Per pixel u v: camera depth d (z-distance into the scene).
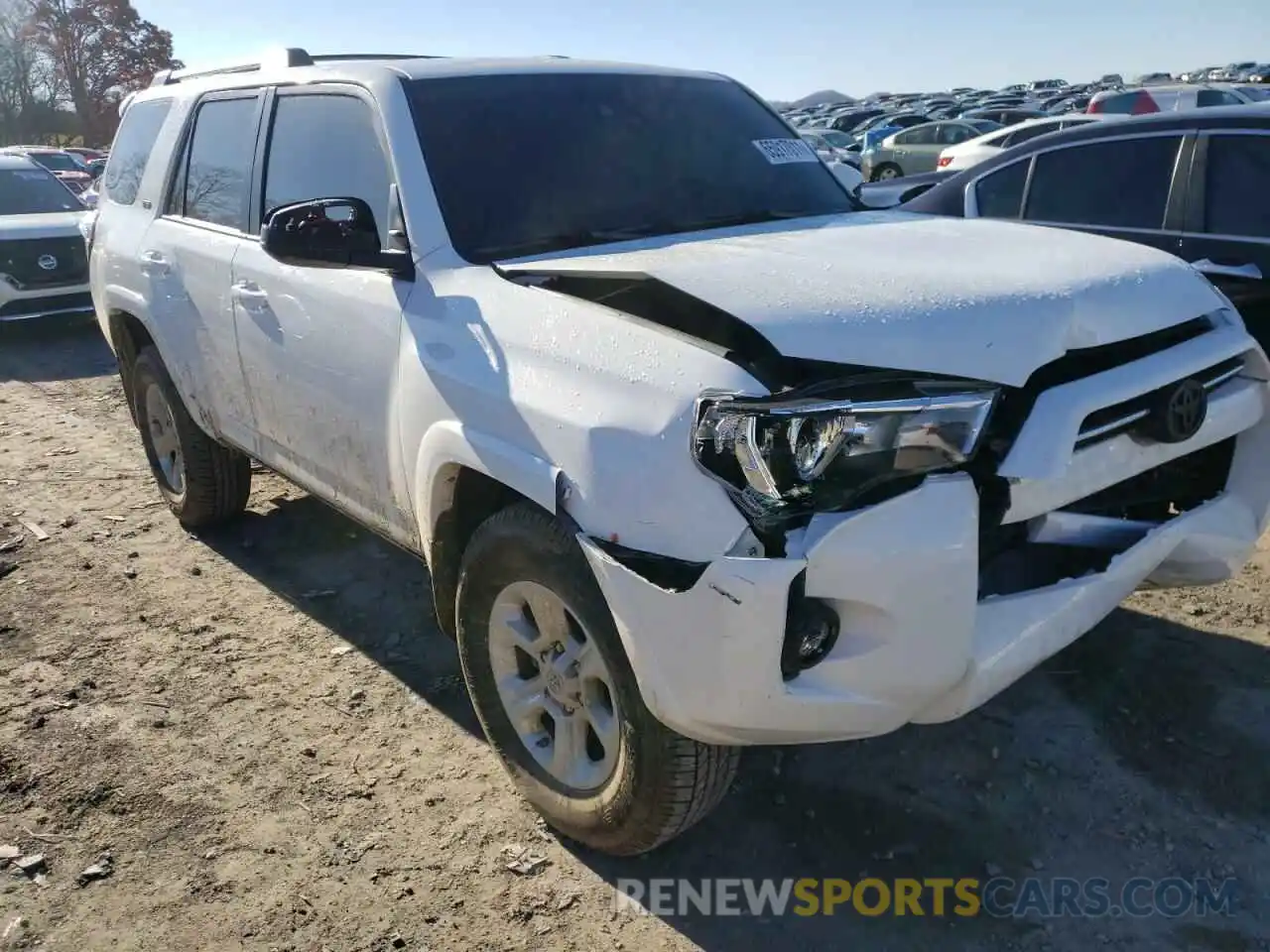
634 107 3.65
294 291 3.47
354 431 3.30
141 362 4.84
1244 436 2.91
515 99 3.44
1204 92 17.41
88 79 54.75
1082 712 3.28
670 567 2.21
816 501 2.12
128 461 6.20
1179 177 5.18
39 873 2.80
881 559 2.13
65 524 5.18
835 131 32.56
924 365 2.19
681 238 3.12
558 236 3.14
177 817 3.00
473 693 2.98
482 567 2.76
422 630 4.04
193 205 4.41
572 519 2.39
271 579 4.52
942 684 2.25
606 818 2.64
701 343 2.28
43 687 3.68
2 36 52.06
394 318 3.02
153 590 4.43
